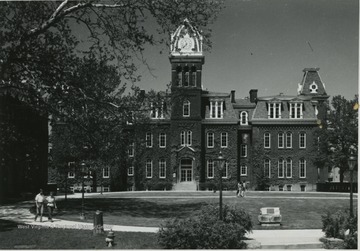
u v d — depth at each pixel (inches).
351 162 1004.6
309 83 3078.2
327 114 2765.7
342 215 964.6
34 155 1238.3
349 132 2519.7
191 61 2881.4
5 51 1055.0
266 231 1061.8
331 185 2573.8
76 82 1168.2
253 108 3073.3
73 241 860.6
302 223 1194.0
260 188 2893.7
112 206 1553.9
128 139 1457.9
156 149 2910.9
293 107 2945.4
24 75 1133.7
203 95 2977.4
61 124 1357.0
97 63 1192.2
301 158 2908.5
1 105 1112.2
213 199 1786.4
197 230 819.4
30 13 1075.9
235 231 847.1
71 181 1615.4
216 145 2915.8
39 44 1108.5
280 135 2933.1
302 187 2893.7
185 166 2874.0
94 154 1396.4
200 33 1211.9
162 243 823.7
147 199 1815.9
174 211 1423.5
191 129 2869.1
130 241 863.7
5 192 1823.3
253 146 2925.7
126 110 1304.1
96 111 1261.1
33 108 1165.1
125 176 2883.9
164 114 1409.9
